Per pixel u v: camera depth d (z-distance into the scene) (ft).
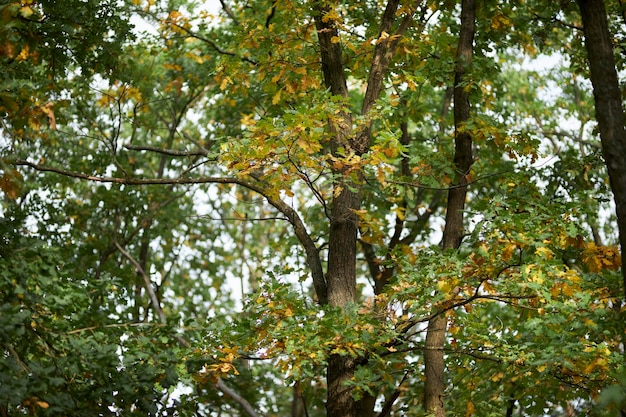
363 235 40.11
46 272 30.45
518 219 31.65
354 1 45.52
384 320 34.14
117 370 30.83
